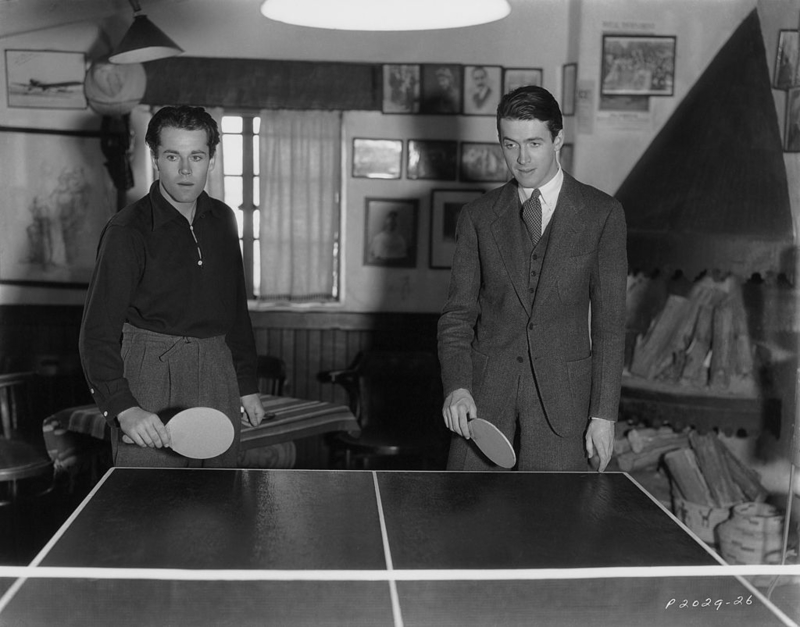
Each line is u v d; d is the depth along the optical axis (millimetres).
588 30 5488
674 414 4816
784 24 4824
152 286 2779
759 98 4945
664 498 5164
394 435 5000
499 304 2799
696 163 5078
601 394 2715
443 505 2314
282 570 1888
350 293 5840
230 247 2979
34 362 5109
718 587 1860
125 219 2740
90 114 5617
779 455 4730
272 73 5617
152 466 2799
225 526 2133
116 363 2670
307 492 2396
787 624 1717
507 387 2783
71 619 1672
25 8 5512
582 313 2789
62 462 4590
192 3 5566
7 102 5586
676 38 5426
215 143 2797
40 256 5672
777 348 4715
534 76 5691
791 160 4711
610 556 2002
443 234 5805
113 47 5598
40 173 5629
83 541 2023
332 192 5742
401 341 5859
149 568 1891
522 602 1772
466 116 5730
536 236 2746
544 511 2283
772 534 4590
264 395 4504
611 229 2729
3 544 4316
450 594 1800
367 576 1866
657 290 5250
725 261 4812
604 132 5527
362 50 5676
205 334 2873
